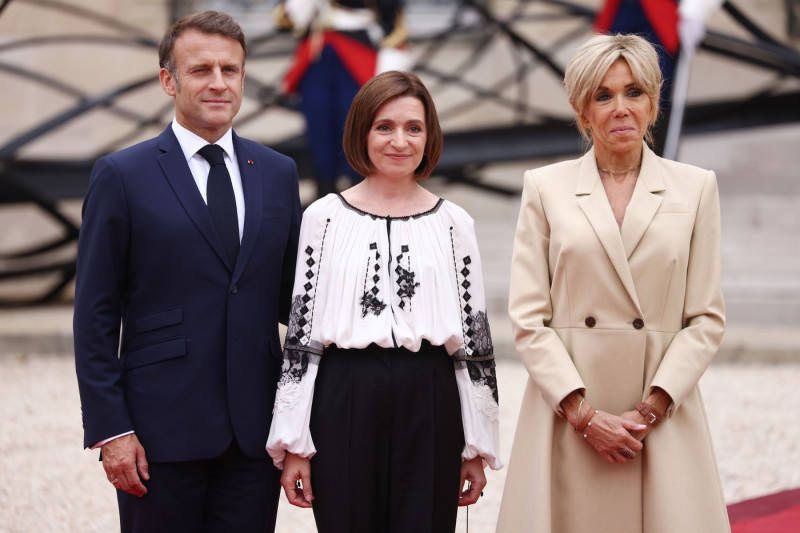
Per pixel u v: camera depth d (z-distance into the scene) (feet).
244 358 17.49
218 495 17.79
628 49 17.02
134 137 56.29
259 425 17.57
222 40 17.40
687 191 17.51
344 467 16.85
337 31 41.63
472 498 17.84
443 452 17.12
